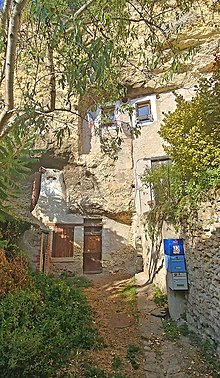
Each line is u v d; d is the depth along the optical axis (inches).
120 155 459.8
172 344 185.5
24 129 140.2
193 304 203.6
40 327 159.3
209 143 200.2
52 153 460.4
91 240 449.1
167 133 241.3
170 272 226.1
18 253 249.0
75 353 160.4
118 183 454.3
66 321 185.5
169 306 232.2
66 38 126.6
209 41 404.5
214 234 173.6
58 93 390.9
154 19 195.6
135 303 264.5
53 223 447.2
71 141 459.8
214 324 166.7
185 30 398.3
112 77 187.0
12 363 121.4
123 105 204.8
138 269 394.0
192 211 210.7
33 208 454.9
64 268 421.1
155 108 454.9
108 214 460.4
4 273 199.2
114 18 152.8
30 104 143.9
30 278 225.8
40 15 120.7
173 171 265.6
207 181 194.2
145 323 221.0
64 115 427.8
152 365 161.8
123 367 157.5
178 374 150.2
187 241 222.2
